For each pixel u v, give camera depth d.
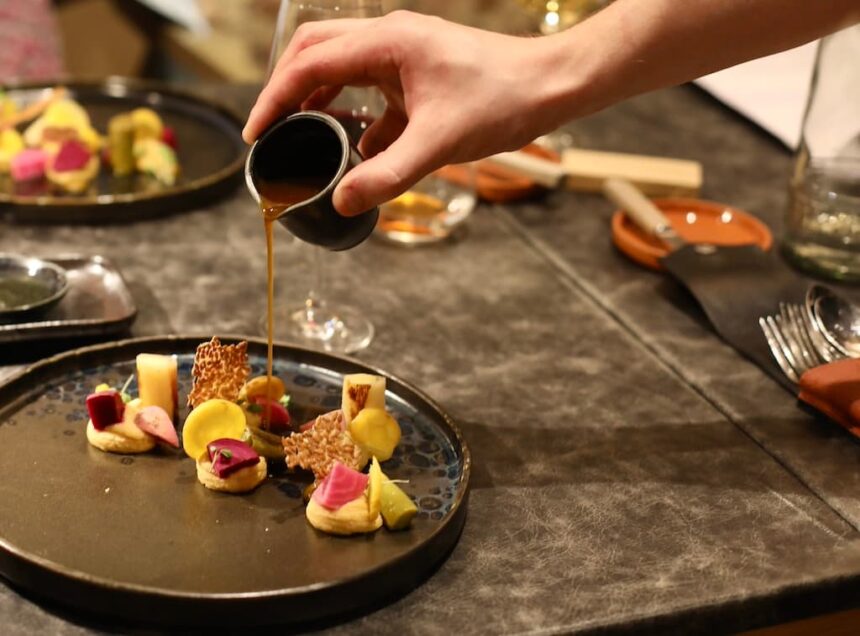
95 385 1.02
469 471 0.94
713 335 1.19
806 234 1.26
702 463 1.02
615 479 1.00
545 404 1.08
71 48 2.45
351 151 0.93
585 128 1.58
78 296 1.14
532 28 1.43
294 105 0.98
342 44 0.95
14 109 1.43
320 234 0.94
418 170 0.91
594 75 0.94
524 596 0.89
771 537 0.95
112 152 1.36
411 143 0.91
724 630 0.90
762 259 1.24
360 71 0.95
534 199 1.42
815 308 1.14
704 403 1.10
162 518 0.91
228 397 0.98
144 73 2.53
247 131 0.98
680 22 0.94
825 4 0.94
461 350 1.14
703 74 0.97
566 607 0.88
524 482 0.99
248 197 1.36
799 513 0.98
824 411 1.07
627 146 1.54
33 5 2.01
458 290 1.24
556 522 0.95
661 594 0.89
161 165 1.35
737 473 1.02
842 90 1.23
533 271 1.28
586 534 0.94
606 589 0.90
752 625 0.91
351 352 1.12
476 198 1.40
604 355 1.15
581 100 0.94
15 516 0.90
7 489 0.92
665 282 1.27
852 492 1.00
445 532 0.90
